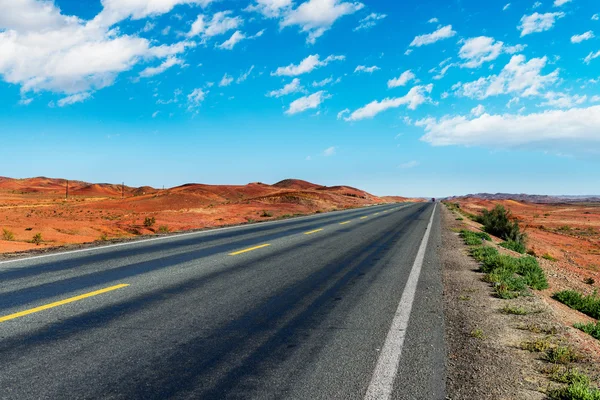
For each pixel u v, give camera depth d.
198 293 6.68
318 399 3.25
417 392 3.46
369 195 172.38
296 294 6.80
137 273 8.26
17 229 23.23
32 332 4.62
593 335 6.16
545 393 3.58
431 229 21.73
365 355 4.22
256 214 42.88
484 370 3.99
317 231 18.67
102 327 4.85
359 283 7.80
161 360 3.93
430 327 5.25
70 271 8.35
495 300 6.91
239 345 4.40
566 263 22.05
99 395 3.20
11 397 3.13
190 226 30.31
